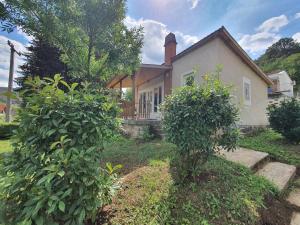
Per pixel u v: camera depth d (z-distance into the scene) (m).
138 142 6.46
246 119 9.41
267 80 11.62
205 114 3.03
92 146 1.91
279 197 3.29
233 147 3.16
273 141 6.91
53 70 14.15
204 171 3.54
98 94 2.25
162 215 2.36
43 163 1.75
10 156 1.84
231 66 8.40
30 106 1.89
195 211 2.51
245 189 3.12
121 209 2.38
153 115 11.92
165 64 10.55
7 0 4.35
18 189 1.68
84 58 5.55
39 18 4.71
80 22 5.04
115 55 5.56
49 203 1.51
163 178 3.18
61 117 1.87
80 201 1.70
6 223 1.62
